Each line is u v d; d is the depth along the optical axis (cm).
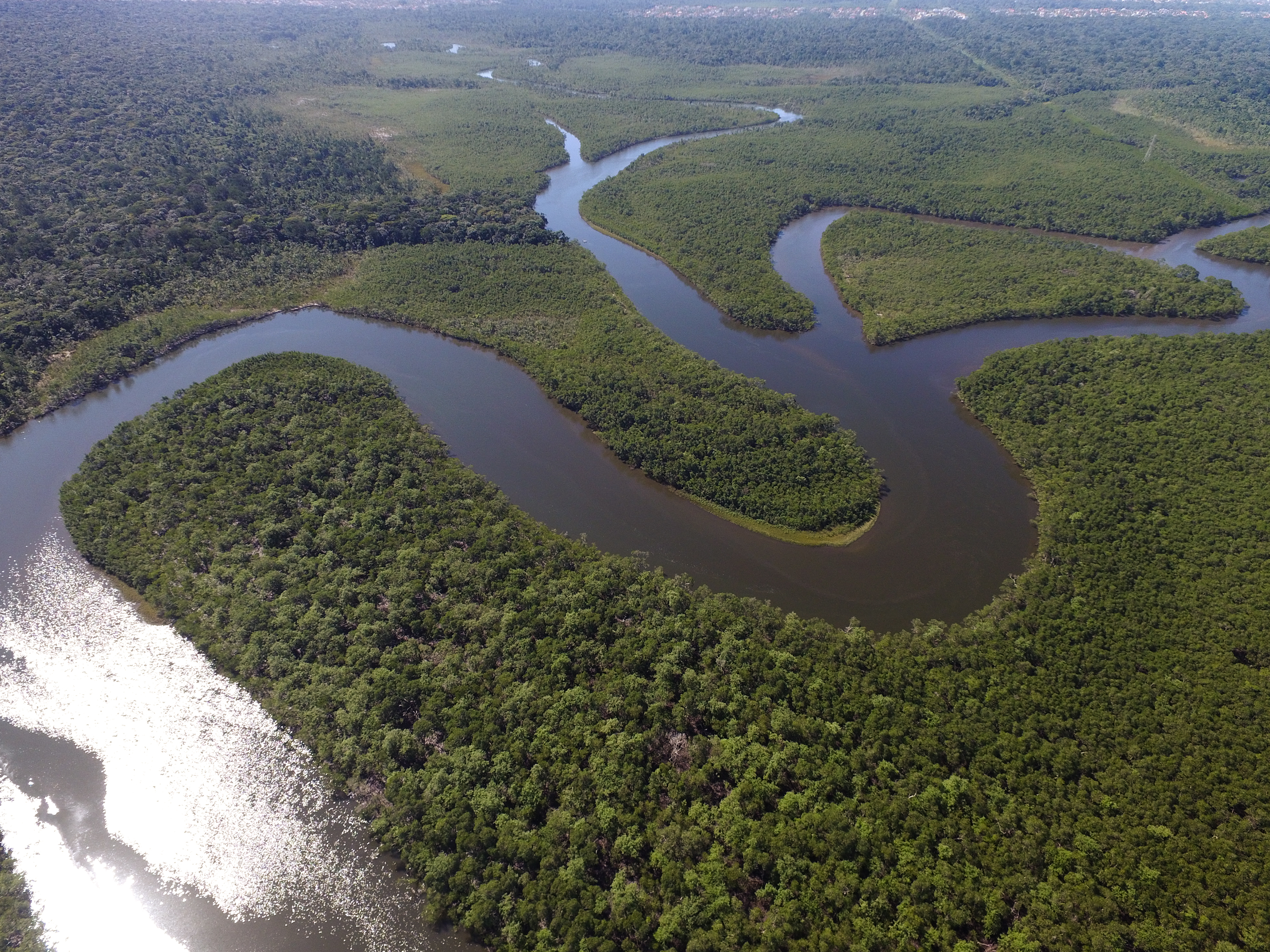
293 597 10406
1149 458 12700
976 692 9056
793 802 7856
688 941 6906
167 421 14025
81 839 8338
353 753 8625
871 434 14425
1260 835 7325
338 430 13875
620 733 8456
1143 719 8588
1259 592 10031
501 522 11781
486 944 7238
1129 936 6656
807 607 10912
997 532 12200
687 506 12794
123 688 9838
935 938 6794
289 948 7425
